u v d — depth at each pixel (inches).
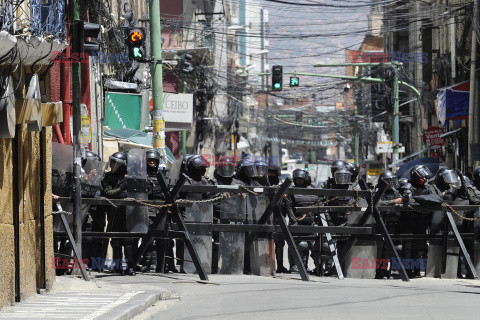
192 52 4763.8
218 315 932.6
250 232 1455.5
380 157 6210.6
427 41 4886.8
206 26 5132.9
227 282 1321.4
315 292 1166.3
